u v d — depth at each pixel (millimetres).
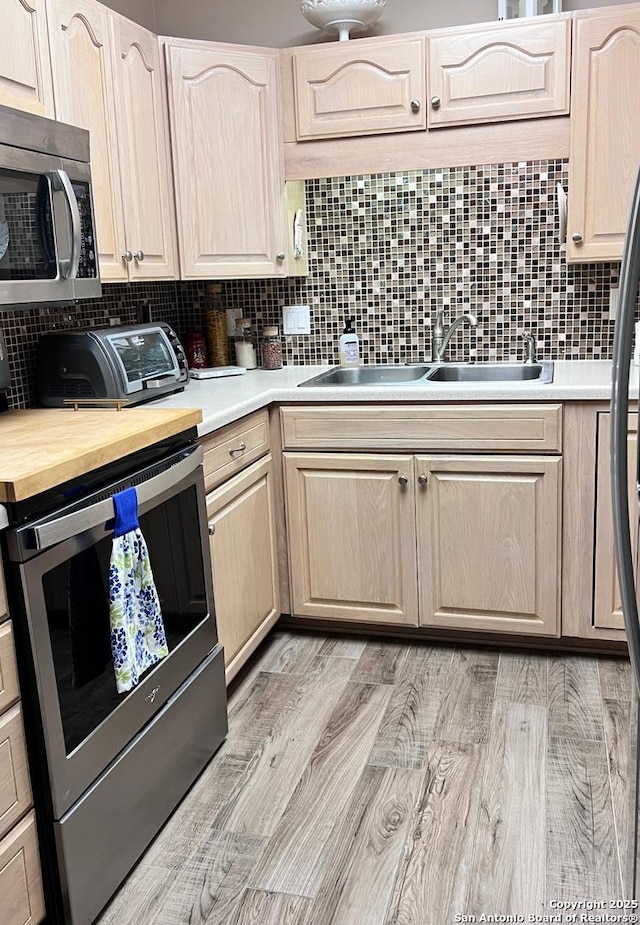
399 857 1721
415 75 2682
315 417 2631
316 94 2779
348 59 2727
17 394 2305
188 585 2004
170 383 2529
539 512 2488
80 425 1864
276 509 2748
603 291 2877
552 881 1634
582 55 2496
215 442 2238
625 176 2529
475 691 2395
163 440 1889
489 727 2195
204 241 2754
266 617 2678
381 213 3018
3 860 1366
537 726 2188
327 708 2336
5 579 1385
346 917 1567
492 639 2705
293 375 2988
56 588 1471
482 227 2936
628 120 2496
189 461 1954
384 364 3133
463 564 2592
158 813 1826
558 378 2545
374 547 2668
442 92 2670
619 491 916
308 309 3174
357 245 3068
